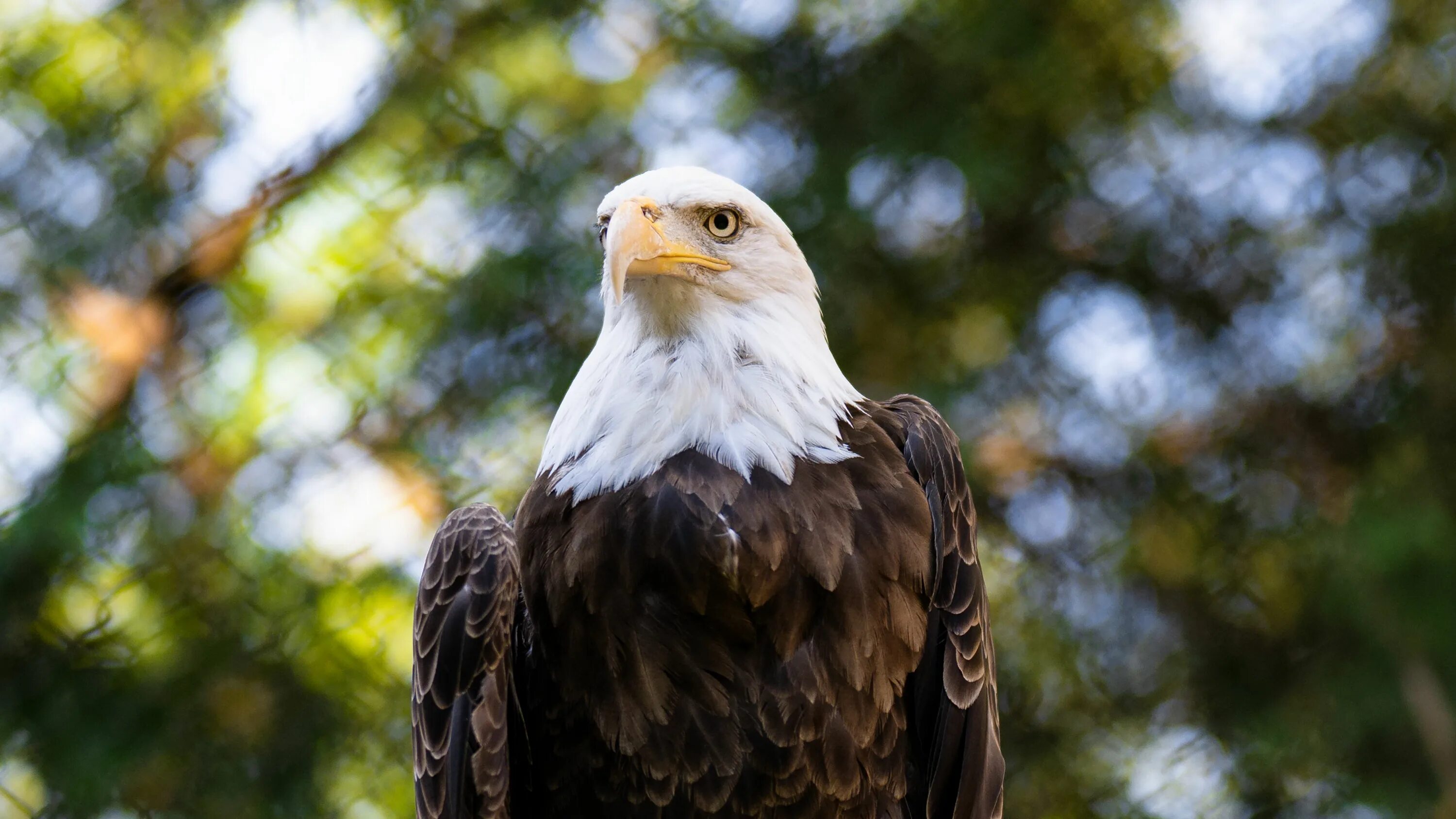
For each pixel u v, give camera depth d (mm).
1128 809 10688
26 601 10062
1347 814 10656
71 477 10227
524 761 5422
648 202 5590
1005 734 10703
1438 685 10539
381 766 10258
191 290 11180
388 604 10445
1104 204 11531
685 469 5164
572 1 11320
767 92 11234
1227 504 11352
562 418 5633
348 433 10680
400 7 11195
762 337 5477
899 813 5344
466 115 11102
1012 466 11141
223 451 10672
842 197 10766
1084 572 11195
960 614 5414
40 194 10750
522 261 10508
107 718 9969
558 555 5234
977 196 10781
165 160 10938
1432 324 11492
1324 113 11727
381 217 11008
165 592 10297
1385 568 10555
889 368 10914
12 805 9789
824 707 5074
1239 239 11555
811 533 5086
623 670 5070
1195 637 11203
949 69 11117
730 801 5105
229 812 9891
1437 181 11594
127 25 11000
